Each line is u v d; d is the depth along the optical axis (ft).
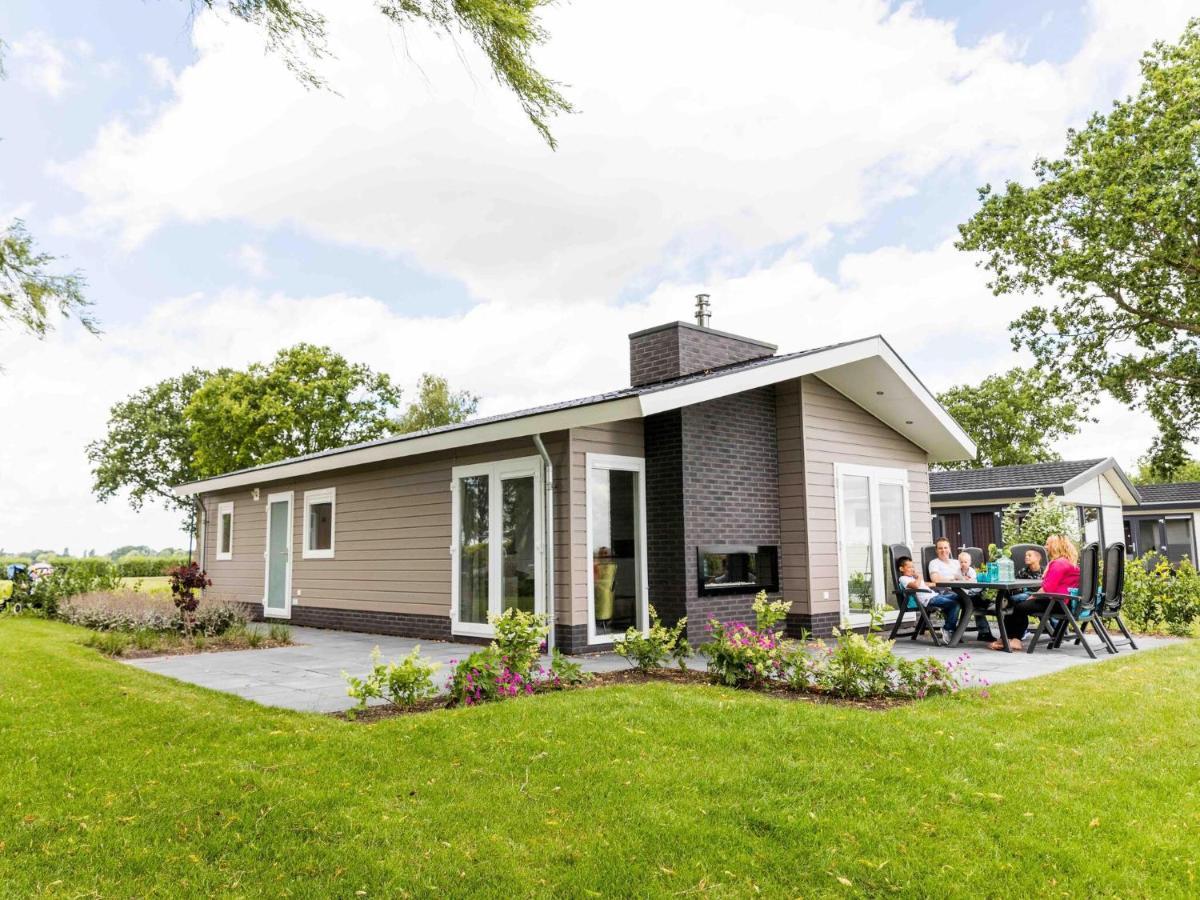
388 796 12.65
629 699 18.67
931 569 32.83
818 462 34.45
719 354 36.81
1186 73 61.62
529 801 12.42
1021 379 126.62
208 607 37.22
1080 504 63.46
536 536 30.12
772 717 16.88
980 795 12.41
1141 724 16.63
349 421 119.55
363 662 27.81
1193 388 69.92
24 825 11.56
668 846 10.89
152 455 133.80
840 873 10.21
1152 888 9.79
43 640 34.24
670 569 30.42
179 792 12.76
